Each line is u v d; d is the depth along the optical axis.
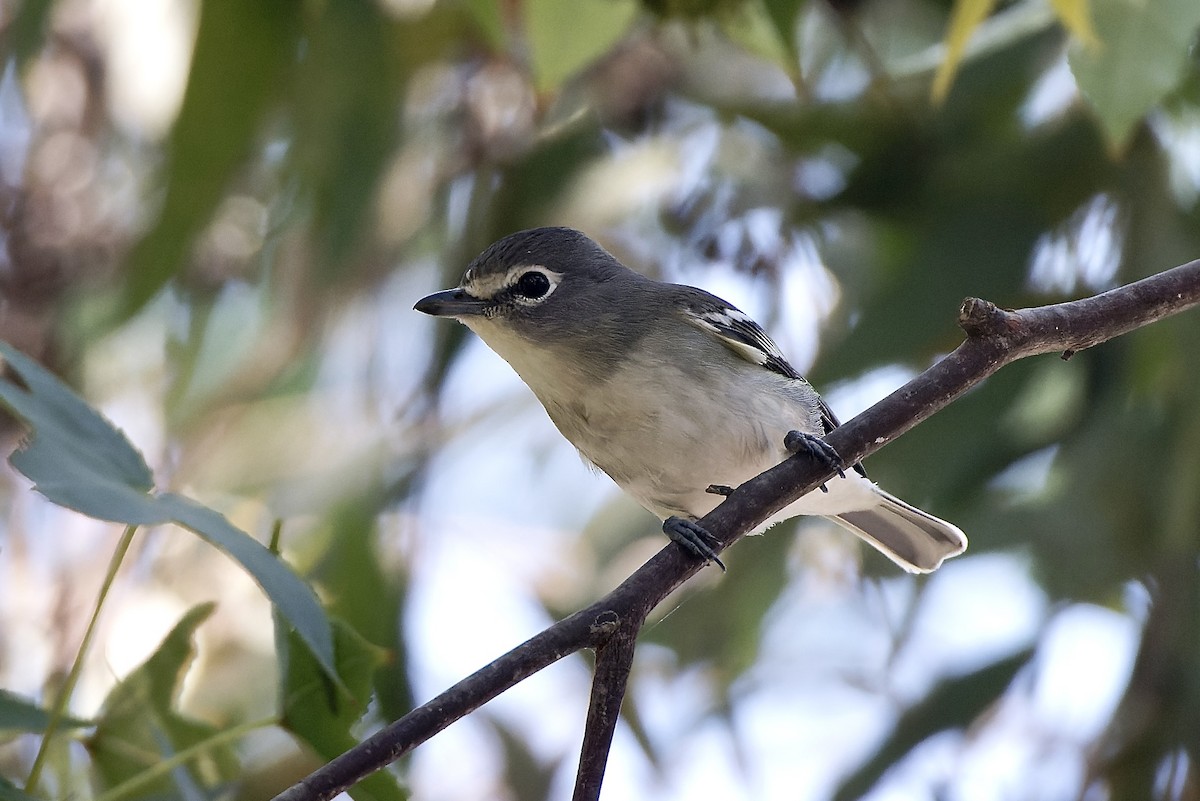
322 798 4.97
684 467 8.80
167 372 12.52
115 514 4.64
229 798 6.43
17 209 12.08
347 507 11.17
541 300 8.95
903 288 10.84
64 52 12.23
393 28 10.59
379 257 12.09
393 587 11.33
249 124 9.92
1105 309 6.73
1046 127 11.41
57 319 12.10
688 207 12.10
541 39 7.97
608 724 5.63
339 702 5.80
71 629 11.50
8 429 11.97
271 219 11.35
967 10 7.11
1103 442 10.56
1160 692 10.44
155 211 10.54
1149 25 7.12
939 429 10.85
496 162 12.24
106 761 6.23
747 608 11.95
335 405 12.71
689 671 12.36
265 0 9.91
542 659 5.51
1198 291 6.79
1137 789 10.42
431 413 12.05
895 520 10.11
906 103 11.38
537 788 12.48
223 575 11.97
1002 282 10.84
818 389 10.45
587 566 12.52
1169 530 10.09
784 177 12.16
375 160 10.45
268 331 12.38
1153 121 10.95
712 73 12.26
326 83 10.35
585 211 11.95
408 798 5.93
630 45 12.18
